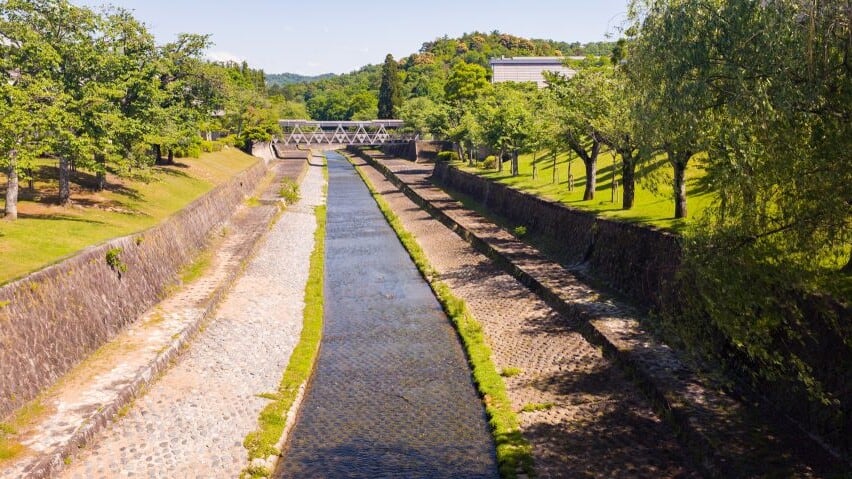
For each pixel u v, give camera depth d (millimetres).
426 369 24391
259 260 40281
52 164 44156
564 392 21344
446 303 31891
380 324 29859
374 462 17797
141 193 42750
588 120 35688
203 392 20844
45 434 16688
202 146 78812
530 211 45719
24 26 31078
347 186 88375
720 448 16250
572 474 16609
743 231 15922
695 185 34781
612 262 31812
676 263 24875
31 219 30094
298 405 21359
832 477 14828
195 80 49656
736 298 15828
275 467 17516
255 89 130875
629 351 22766
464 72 111875
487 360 24453
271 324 28578
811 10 13867
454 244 46062
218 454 17375
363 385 23047
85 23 34375
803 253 15531
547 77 42594
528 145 54031
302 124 135500
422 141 110000
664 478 16219
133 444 17328
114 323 24406
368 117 163500
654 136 18172
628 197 35875
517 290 33281
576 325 27281
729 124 15844
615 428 18812
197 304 28703
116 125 33188
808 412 16984
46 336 19953
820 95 14641
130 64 38281
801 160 14828
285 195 67062
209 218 44969
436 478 16984
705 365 21188
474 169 73062
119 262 25922
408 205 67438
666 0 17750
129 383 19844
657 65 17516
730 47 15680
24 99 26906
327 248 47406
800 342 17156
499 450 17922
